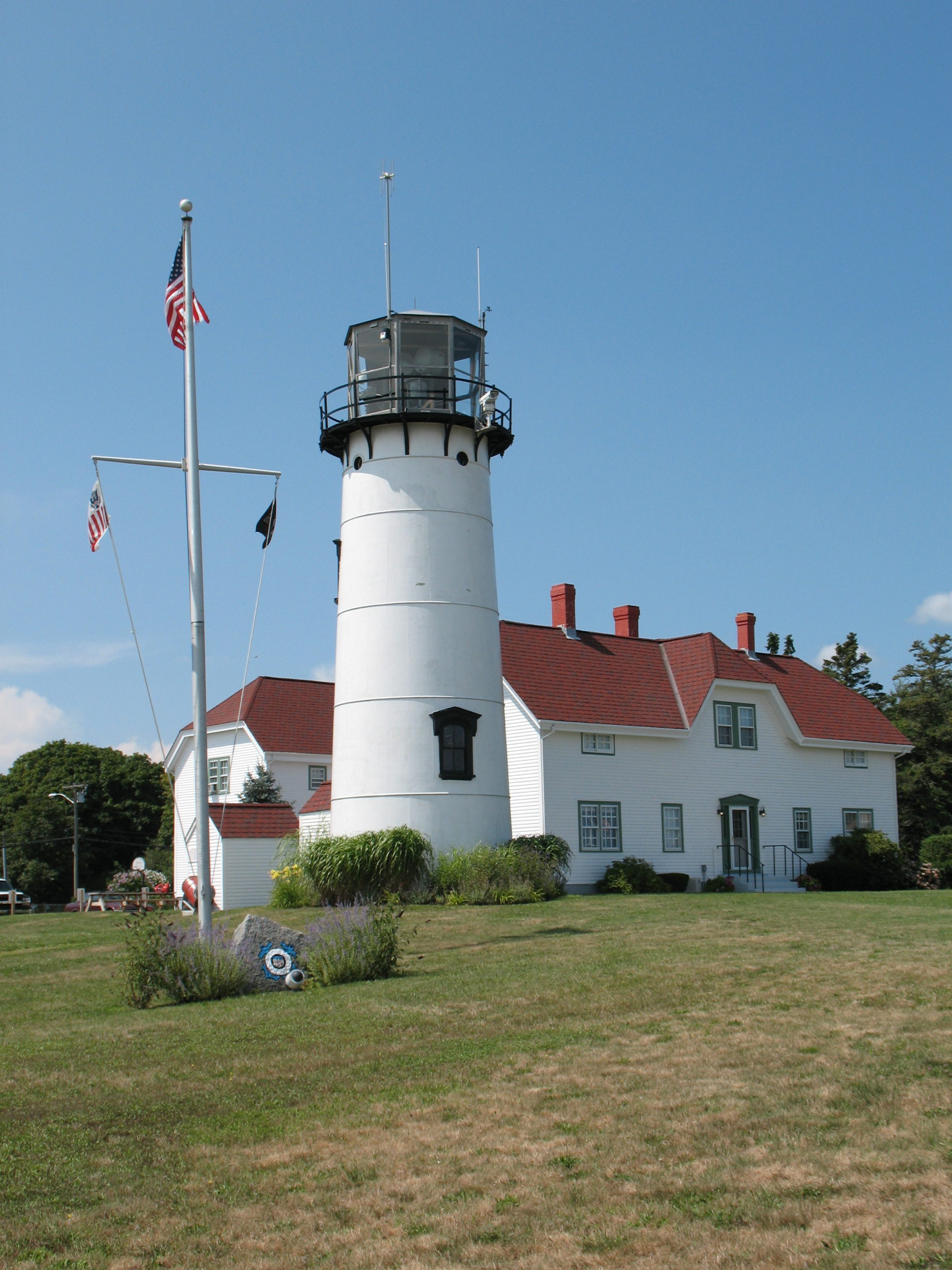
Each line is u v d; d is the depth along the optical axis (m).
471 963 17.62
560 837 35.66
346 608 31.42
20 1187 8.52
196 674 18.50
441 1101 10.17
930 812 55.50
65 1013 15.73
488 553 31.84
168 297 20.17
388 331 31.17
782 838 43.06
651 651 43.59
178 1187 8.48
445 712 30.17
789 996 13.62
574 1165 8.52
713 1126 9.09
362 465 31.55
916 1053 10.74
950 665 58.91
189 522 19.17
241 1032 13.20
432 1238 7.48
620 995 14.16
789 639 73.06
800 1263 6.78
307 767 47.53
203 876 17.86
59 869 75.88
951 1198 7.50
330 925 17.38
